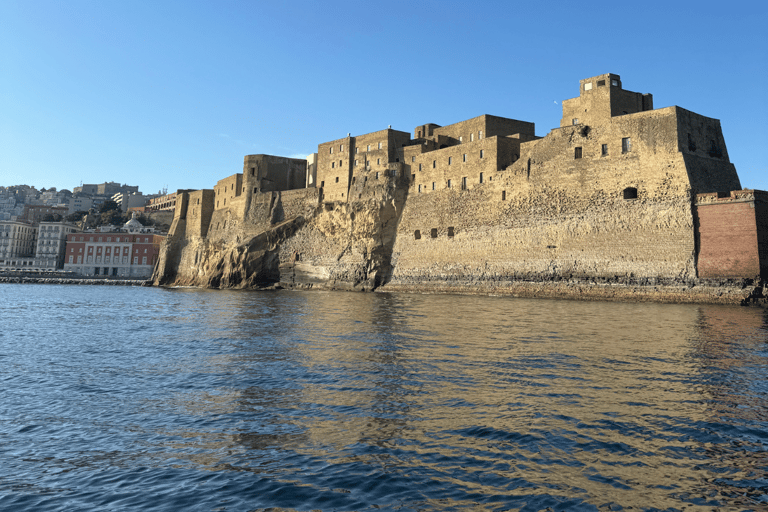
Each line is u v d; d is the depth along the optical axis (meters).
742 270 46.81
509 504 8.03
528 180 65.44
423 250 78.88
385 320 34.50
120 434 11.55
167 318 40.38
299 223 97.19
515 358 19.25
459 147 75.44
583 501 8.08
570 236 60.06
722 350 20.94
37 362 20.66
